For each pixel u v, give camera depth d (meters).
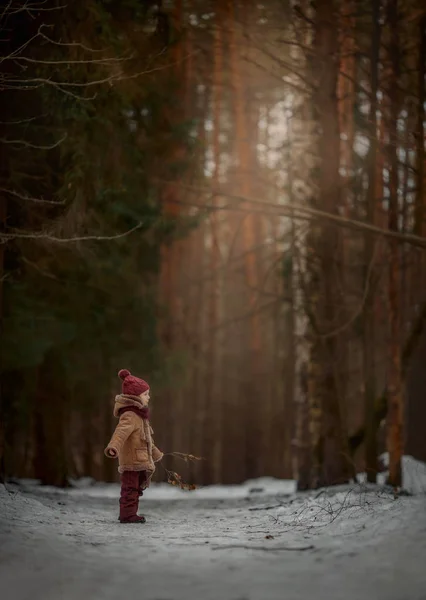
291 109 15.95
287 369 26.70
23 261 13.80
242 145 25.91
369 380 14.34
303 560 5.81
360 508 8.14
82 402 16.52
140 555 6.04
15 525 7.21
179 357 16.80
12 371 14.89
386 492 10.73
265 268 28.86
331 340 14.47
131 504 8.40
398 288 13.25
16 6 11.88
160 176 15.59
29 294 14.37
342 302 15.17
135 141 14.43
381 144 12.72
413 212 14.96
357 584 5.11
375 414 14.40
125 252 14.98
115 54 12.98
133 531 7.62
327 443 14.27
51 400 16.25
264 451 29.55
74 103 12.19
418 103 13.38
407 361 14.25
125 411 8.40
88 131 13.12
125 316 15.67
